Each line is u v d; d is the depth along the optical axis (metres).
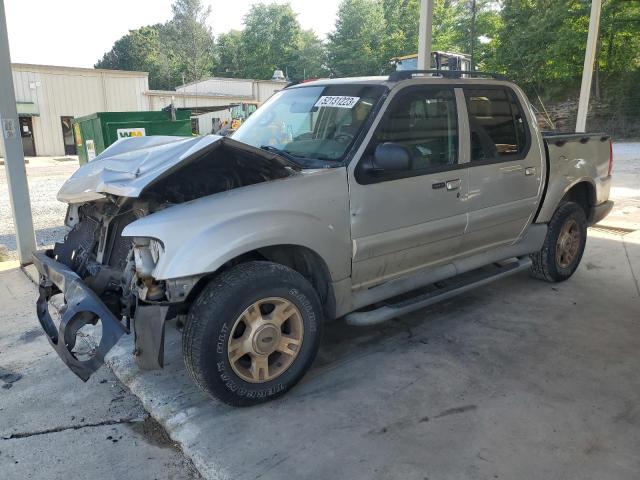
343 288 3.45
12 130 5.93
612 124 33.00
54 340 3.48
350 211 3.36
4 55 5.82
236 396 3.04
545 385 3.37
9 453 2.87
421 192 3.72
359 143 3.45
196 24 86.31
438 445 2.79
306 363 3.28
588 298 4.86
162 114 9.04
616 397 3.23
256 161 3.22
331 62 65.19
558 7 35.78
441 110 3.92
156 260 2.84
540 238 4.88
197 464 2.70
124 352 3.93
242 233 2.91
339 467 2.63
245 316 3.00
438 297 4.02
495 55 40.81
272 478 2.56
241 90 39.88
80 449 2.90
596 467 2.60
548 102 37.69
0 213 10.62
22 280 5.80
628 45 34.44
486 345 3.95
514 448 2.75
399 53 58.00
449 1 55.81
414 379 3.48
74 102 32.09
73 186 3.58
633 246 6.59
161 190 3.29
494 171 4.21
